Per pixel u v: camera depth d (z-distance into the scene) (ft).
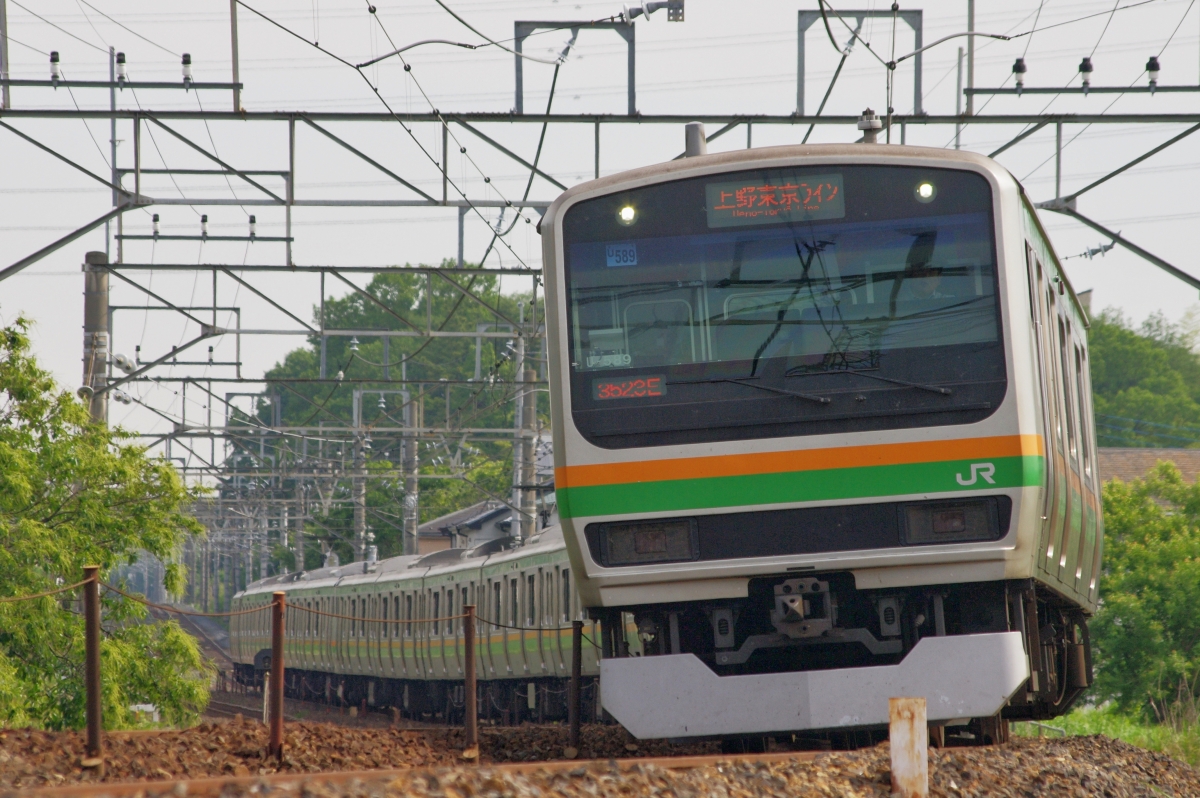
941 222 104.06
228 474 430.61
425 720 415.44
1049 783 96.02
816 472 101.96
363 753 129.59
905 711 83.71
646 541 103.24
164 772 105.70
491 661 329.31
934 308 102.99
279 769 114.11
